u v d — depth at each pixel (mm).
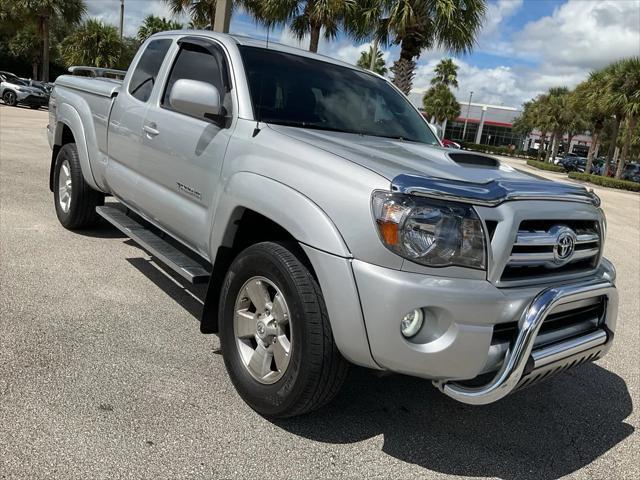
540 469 2895
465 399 2545
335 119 3773
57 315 3895
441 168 2857
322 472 2637
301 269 2719
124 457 2539
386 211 2449
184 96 3273
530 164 51125
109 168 4809
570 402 3684
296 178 2805
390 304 2408
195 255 4078
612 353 4637
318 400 2734
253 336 3043
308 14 16625
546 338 2760
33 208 6633
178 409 2965
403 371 2496
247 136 3256
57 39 47375
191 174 3600
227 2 8828
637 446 3223
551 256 2754
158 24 40062
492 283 2547
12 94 28281
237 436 2809
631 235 12094
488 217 2525
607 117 41156
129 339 3684
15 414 2734
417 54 15359
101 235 5906
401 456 2846
